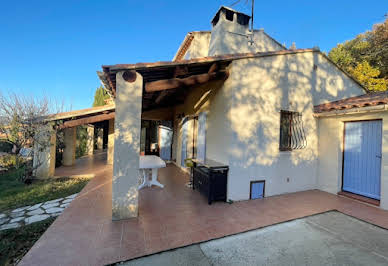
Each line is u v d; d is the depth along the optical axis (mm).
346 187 5113
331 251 2691
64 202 4535
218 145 5211
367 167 4656
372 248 2766
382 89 13477
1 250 2660
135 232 3061
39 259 2340
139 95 3584
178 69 3936
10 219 3629
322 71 6133
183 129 8367
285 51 5188
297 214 3898
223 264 2391
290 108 5320
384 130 4184
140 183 6152
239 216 3768
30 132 6281
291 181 5352
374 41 15352
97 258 2400
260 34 8570
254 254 2607
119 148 3465
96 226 3232
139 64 3479
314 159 5734
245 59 4691
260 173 4898
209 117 5871
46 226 3363
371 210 4125
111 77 3719
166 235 3000
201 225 3363
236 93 4598
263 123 4926
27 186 5801
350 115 4902
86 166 9133
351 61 16031
